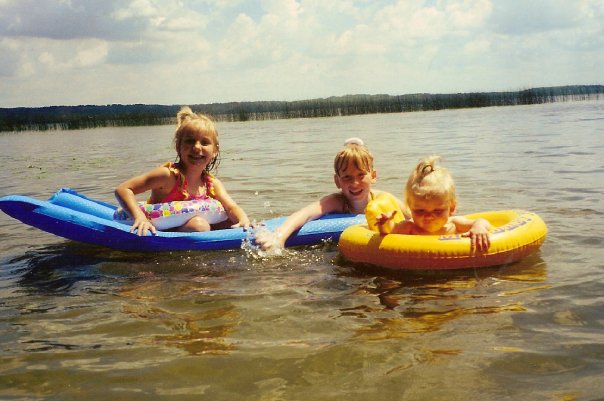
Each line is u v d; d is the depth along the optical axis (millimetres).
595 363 2289
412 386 2182
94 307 3240
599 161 8344
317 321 2891
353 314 2979
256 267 4012
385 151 11977
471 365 2324
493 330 2674
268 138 19062
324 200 4992
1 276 3992
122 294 3473
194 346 2631
